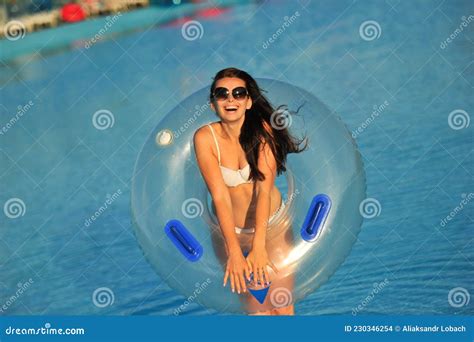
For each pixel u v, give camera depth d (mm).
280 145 6629
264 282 6582
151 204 6668
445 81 9922
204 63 11125
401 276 7469
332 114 6809
